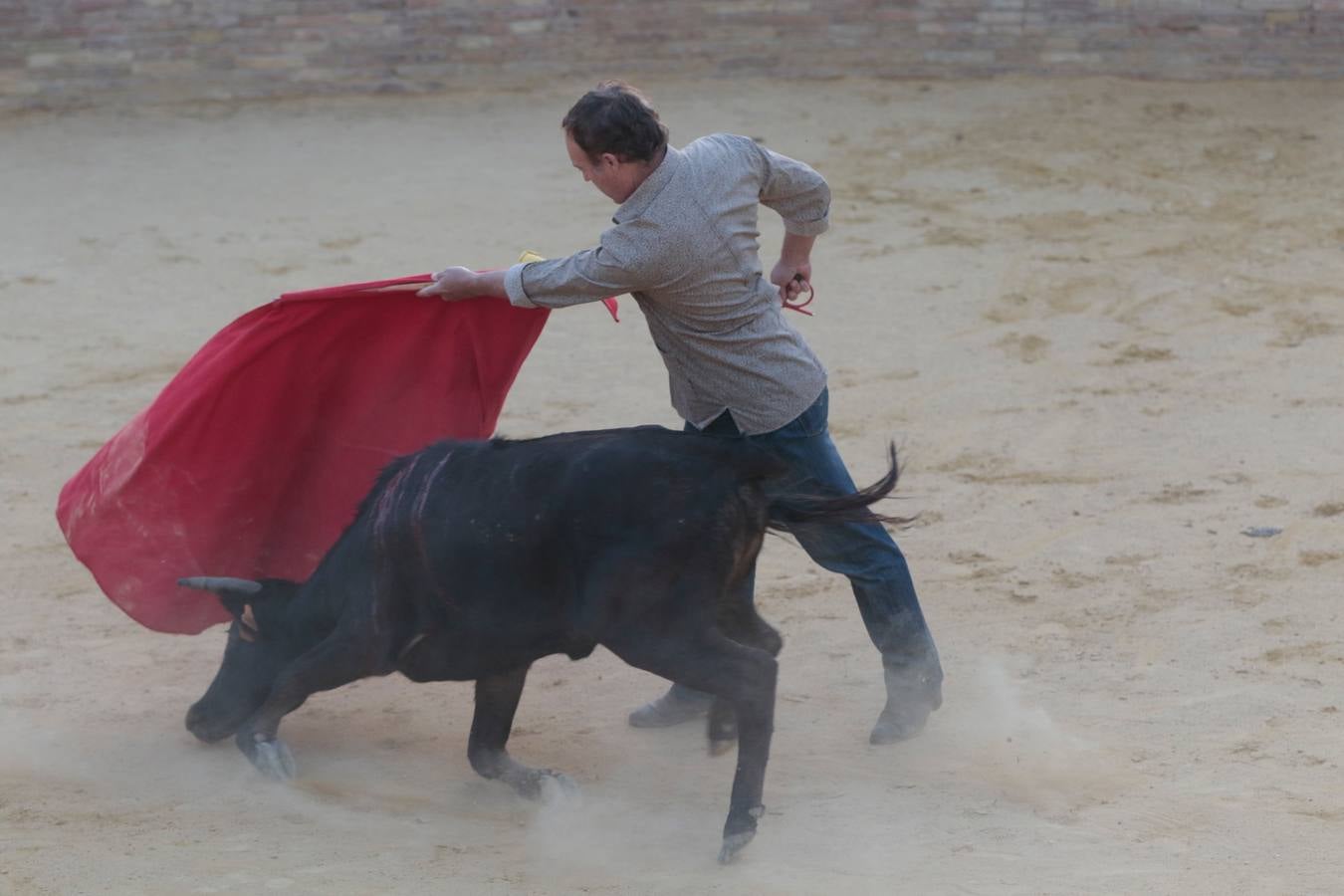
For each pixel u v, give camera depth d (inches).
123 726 365.4
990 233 817.5
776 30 1091.3
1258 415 572.7
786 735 354.0
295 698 331.3
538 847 298.7
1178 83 1066.1
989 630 409.7
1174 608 417.4
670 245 297.4
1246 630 399.5
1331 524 470.6
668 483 291.3
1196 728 346.0
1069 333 680.4
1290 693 361.4
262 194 893.2
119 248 806.5
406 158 956.6
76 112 1050.7
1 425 590.6
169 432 349.7
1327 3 1050.1
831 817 308.0
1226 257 775.1
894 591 343.9
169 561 365.4
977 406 597.3
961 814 307.0
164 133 1008.9
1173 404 589.9
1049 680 377.4
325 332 346.0
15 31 1044.5
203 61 1068.5
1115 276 751.1
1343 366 622.5
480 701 327.3
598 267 299.4
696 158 303.0
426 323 346.0
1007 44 1080.8
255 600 338.3
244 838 300.7
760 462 299.9
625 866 289.1
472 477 304.5
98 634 422.3
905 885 276.7
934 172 912.9
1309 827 294.2
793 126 992.2
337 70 1080.2
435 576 304.8
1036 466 534.6
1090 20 1071.6
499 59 1091.3
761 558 473.4
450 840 302.2
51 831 302.7
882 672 389.4
